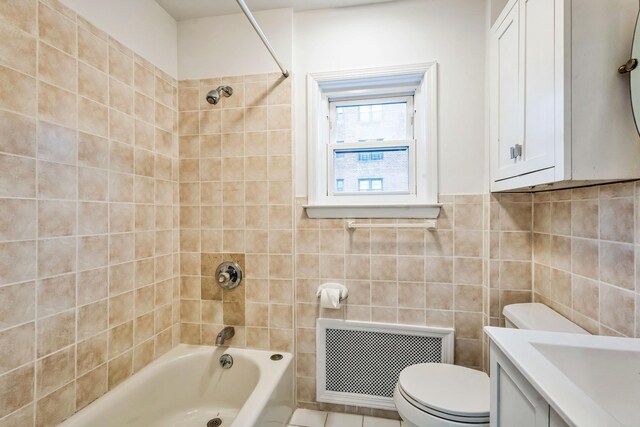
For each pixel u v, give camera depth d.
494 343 0.80
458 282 1.52
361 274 1.60
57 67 1.05
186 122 1.72
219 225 1.69
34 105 0.98
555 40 0.84
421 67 1.53
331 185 1.73
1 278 0.89
